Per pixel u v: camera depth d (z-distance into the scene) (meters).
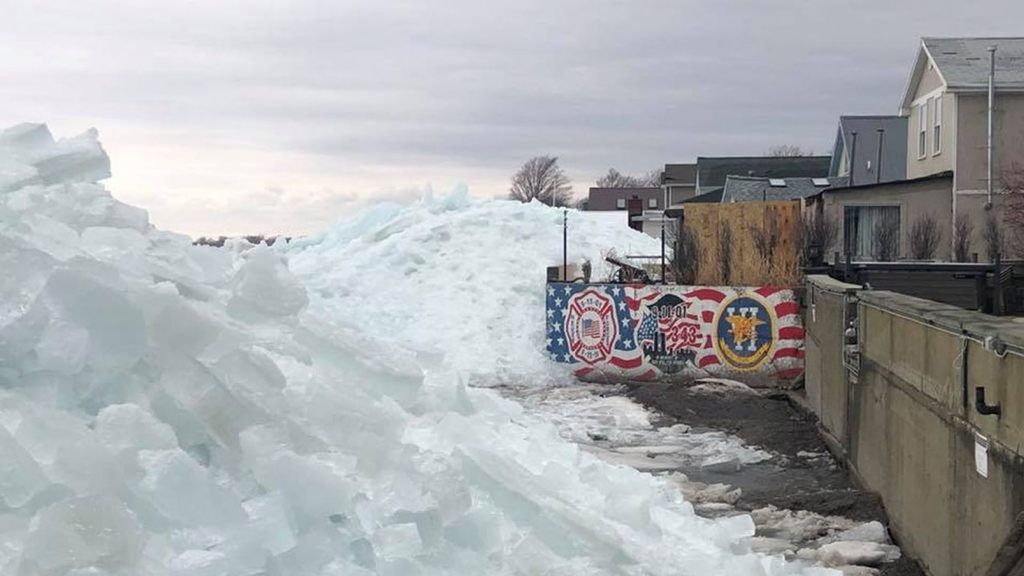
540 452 4.98
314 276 24.97
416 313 23.59
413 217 27.75
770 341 20.50
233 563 2.92
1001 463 6.24
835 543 9.12
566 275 23.94
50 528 2.66
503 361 21.77
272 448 3.44
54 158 4.57
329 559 3.25
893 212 30.44
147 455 3.13
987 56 32.91
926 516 8.36
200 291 4.27
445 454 4.20
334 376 4.37
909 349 9.07
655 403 18.38
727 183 51.22
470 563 3.58
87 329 3.41
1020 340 5.84
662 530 4.82
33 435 3.02
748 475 12.87
